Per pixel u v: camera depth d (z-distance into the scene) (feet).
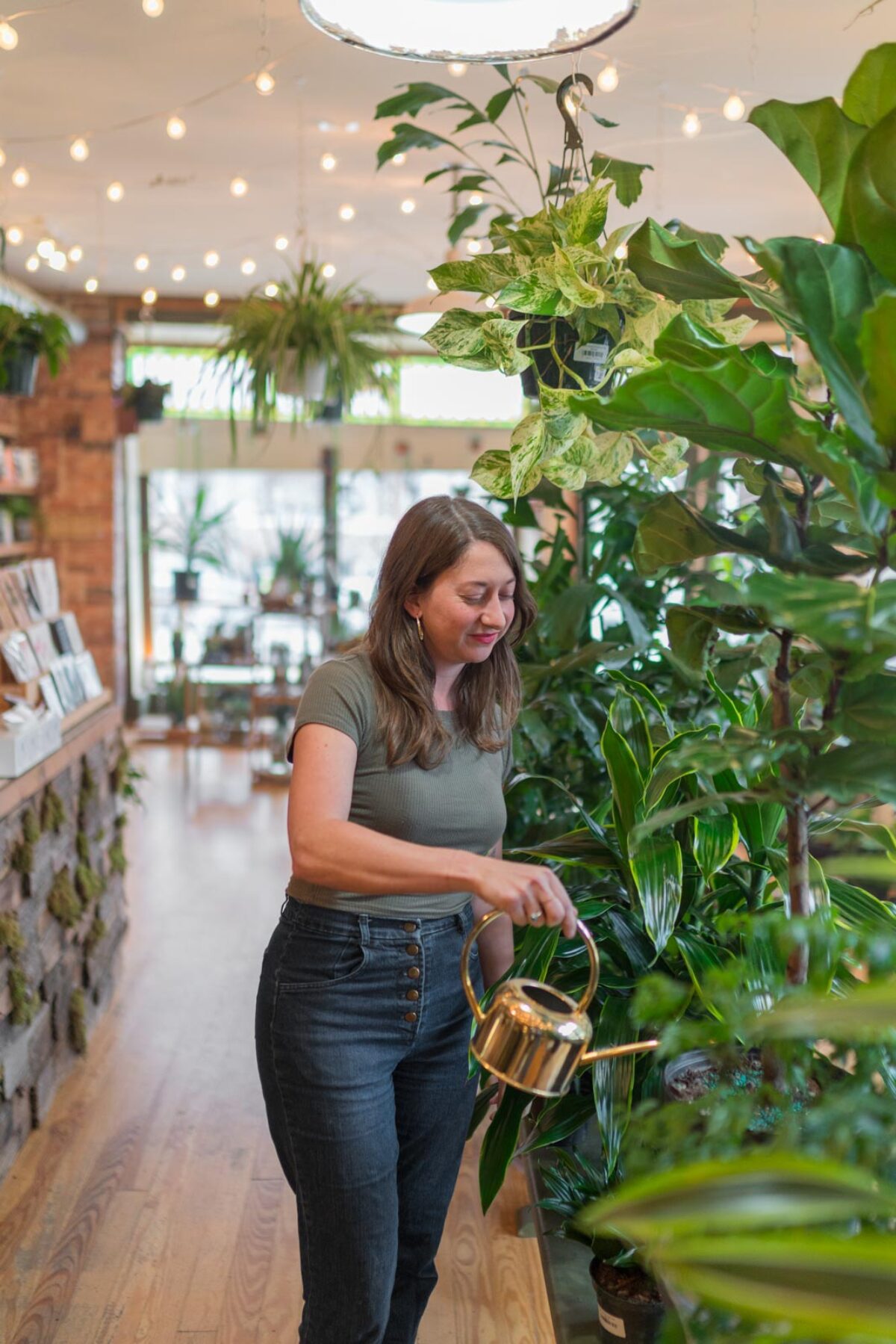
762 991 4.34
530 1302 8.29
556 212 5.45
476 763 6.00
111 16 11.16
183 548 30.91
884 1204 2.48
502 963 6.47
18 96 13.53
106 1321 7.99
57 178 16.97
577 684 9.73
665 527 4.29
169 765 27.22
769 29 11.41
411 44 5.79
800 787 3.78
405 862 4.89
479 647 5.71
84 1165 10.03
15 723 10.78
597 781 9.89
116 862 13.62
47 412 26.99
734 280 4.04
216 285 25.71
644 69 12.44
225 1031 12.83
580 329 5.68
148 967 14.66
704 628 4.60
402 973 5.72
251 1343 7.81
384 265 23.36
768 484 4.11
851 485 3.41
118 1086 11.51
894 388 3.04
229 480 30.99
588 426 4.86
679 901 5.56
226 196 17.99
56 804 11.09
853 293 3.31
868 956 3.23
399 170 16.39
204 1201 9.54
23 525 21.90
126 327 27.76
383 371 19.38
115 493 27.40
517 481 4.76
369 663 5.75
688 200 17.98
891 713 3.73
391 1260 5.76
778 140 3.67
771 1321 2.39
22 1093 10.25
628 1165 3.35
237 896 17.65
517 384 31.14
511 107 13.60
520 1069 4.03
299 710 5.71
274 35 11.62
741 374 3.29
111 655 27.73
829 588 3.14
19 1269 8.56
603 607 9.81
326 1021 5.63
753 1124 4.08
